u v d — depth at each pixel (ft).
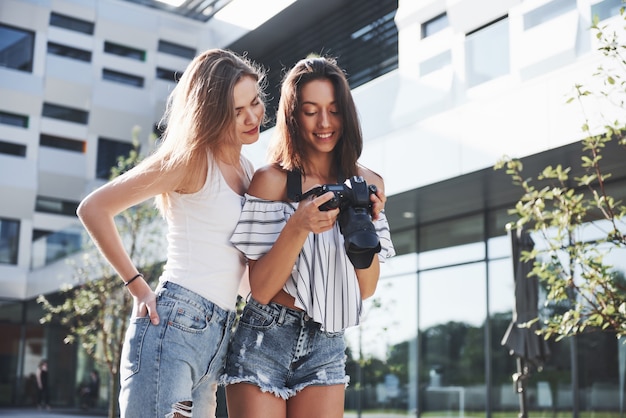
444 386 35.68
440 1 34.47
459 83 29.30
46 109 73.36
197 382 7.52
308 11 46.98
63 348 73.26
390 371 38.34
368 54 44.14
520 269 26.04
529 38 26.55
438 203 33.83
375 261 8.10
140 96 74.69
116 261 7.30
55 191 73.92
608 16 24.08
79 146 74.38
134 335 7.32
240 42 55.26
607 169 27.71
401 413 37.45
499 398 32.96
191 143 7.39
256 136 7.91
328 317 7.65
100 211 7.25
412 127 31.04
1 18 69.87
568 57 25.02
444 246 36.99
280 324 7.69
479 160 28.14
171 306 7.31
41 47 71.97
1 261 72.79
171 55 75.77
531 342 25.61
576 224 15.88
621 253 27.45
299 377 7.82
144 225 38.75
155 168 7.37
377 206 7.19
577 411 29.43
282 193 7.86
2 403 71.20
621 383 27.94
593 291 15.25
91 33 73.46
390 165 31.94
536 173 28.58
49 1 71.00
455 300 35.88
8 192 72.02
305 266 7.65
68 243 60.54
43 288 65.41
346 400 40.65
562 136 25.02
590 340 29.27
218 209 7.53
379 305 35.40
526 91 26.48
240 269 7.70
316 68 7.88
